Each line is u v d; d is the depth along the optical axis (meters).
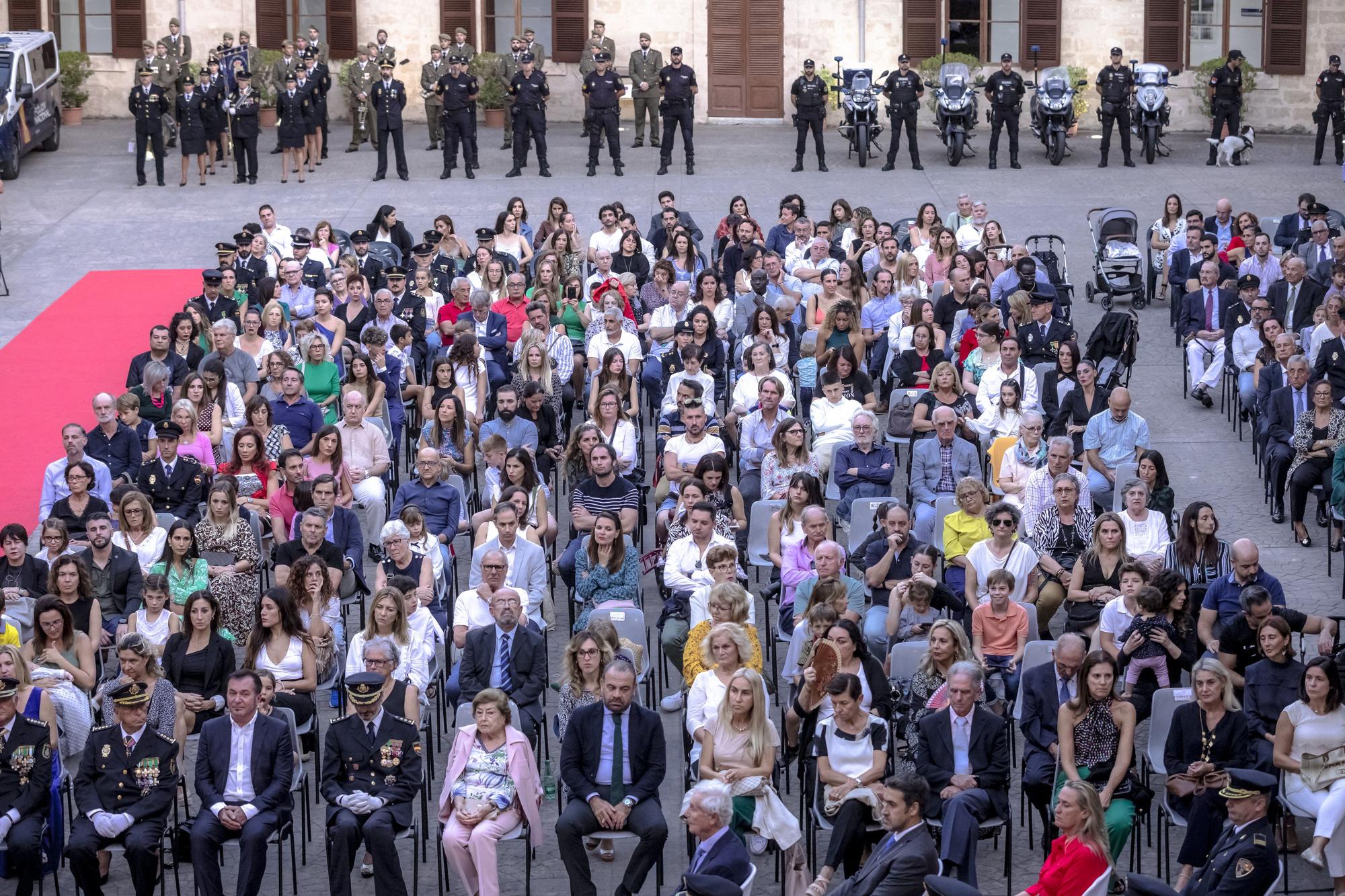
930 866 10.65
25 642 14.37
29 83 34.00
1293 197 30.95
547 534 16.19
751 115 38.94
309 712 13.34
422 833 12.98
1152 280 25.19
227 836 11.87
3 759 11.98
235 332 19.88
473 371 19.23
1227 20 37.69
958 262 21.27
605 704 11.95
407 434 19.72
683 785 13.36
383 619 13.42
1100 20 37.78
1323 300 21.50
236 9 38.81
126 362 23.39
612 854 12.62
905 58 33.03
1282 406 18.05
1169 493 15.99
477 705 11.93
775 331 19.86
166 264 27.91
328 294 20.95
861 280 21.69
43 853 12.05
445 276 23.73
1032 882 12.09
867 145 33.97
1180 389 21.91
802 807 12.41
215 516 15.38
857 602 14.32
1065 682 12.41
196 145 32.38
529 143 34.66
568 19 38.97
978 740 11.95
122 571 14.84
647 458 19.66
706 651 12.96
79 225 30.14
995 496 16.62
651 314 22.38
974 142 36.84
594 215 30.08
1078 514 15.34
